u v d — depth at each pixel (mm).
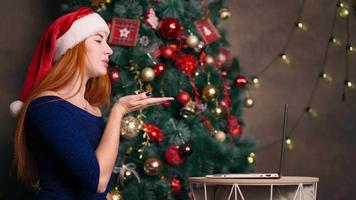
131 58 2529
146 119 2564
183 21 2727
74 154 1431
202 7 2918
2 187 3121
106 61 1717
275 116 3738
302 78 3764
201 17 2805
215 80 2828
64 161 1437
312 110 3754
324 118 3754
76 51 1633
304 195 1937
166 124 2564
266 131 3727
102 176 1484
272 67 3764
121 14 2553
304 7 3766
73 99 1611
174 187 2547
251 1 3781
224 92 2934
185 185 2551
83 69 1629
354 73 3764
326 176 3732
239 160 2811
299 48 3775
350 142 3756
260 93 3738
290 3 3787
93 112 1687
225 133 2975
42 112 1479
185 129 2578
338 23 3785
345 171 3742
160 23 2605
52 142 1440
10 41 3225
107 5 2613
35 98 1525
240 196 1906
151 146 2533
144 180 2520
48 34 1680
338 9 3773
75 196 1508
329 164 3740
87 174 1437
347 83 3684
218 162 2662
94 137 1596
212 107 2834
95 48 1678
